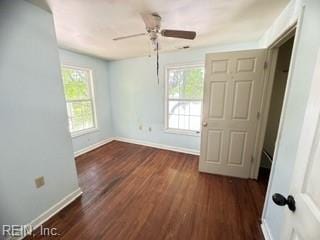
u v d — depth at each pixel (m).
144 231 1.51
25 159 1.43
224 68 2.19
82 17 1.67
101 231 1.51
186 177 2.47
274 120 2.51
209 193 2.07
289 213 0.72
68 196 1.89
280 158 1.30
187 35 1.69
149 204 1.87
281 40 1.68
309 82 0.97
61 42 2.51
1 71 1.24
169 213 1.73
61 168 1.79
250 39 2.46
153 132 3.81
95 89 3.69
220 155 2.49
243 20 1.78
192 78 3.21
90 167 2.81
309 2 1.01
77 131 3.39
